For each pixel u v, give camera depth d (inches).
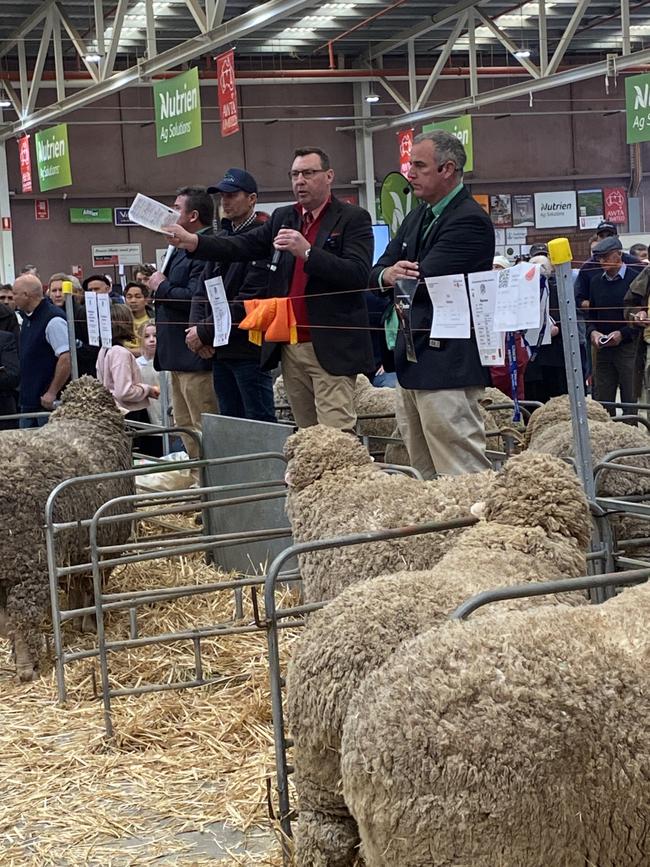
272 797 143.5
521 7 672.4
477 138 855.7
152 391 313.4
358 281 220.8
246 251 237.9
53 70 762.8
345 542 127.6
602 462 167.9
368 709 82.1
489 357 173.8
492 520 126.3
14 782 156.9
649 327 347.3
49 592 204.1
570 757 75.3
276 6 402.3
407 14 687.7
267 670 189.5
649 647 81.2
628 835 76.5
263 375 264.2
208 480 258.5
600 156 877.2
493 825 75.5
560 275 153.9
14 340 377.4
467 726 76.5
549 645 79.8
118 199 809.5
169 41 717.3
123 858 132.7
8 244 772.6
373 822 80.5
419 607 101.2
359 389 305.4
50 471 205.6
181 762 159.5
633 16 721.6
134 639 186.2
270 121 796.0
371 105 837.2
